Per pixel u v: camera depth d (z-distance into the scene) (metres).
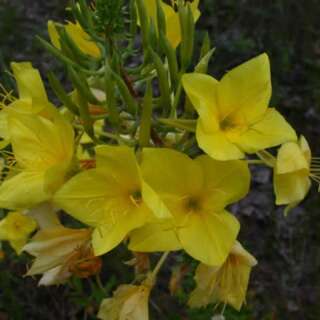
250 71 0.18
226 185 0.18
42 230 0.20
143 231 0.17
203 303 0.21
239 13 0.59
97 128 0.22
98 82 0.20
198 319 0.33
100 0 0.19
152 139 0.20
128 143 0.19
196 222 0.18
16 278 0.41
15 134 0.19
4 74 0.46
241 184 0.18
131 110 0.19
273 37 0.57
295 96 0.55
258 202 0.48
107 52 0.19
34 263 0.20
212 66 0.55
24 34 0.57
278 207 0.48
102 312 0.21
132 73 0.20
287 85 0.55
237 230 0.17
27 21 0.59
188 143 0.19
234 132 0.18
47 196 0.18
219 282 0.20
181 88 0.19
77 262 0.20
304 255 0.46
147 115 0.18
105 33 0.19
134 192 0.18
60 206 0.18
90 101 0.19
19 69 0.19
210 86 0.18
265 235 0.47
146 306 0.20
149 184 0.17
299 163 0.17
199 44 0.55
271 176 0.50
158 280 0.42
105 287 0.38
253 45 0.55
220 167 0.18
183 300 0.33
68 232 0.20
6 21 0.58
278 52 0.56
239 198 0.18
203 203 0.18
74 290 0.41
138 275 0.21
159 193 0.18
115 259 0.40
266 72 0.18
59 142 0.18
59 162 0.19
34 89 0.19
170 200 0.18
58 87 0.19
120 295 0.21
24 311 0.41
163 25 0.19
